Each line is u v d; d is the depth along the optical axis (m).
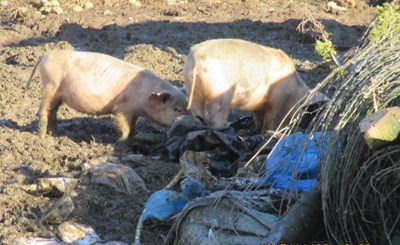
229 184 13.22
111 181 14.67
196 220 12.47
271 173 13.27
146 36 29.28
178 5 34.78
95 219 13.88
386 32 13.41
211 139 15.90
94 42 28.88
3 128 18.44
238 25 30.84
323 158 12.12
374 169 11.78
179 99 17.97
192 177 13.88
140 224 13.29
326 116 12.38
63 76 18.16
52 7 33.28
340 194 11.81
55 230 13.48
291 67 18.67
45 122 18.25
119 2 35.00
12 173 15.63
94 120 19.91
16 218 13.77
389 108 11.28
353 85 12.13
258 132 19.11
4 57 26.44
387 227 11.98
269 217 12.23
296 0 36.41
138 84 18.02
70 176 15.22
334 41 29.02
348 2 35.47
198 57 17.19
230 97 17.69
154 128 19.36
